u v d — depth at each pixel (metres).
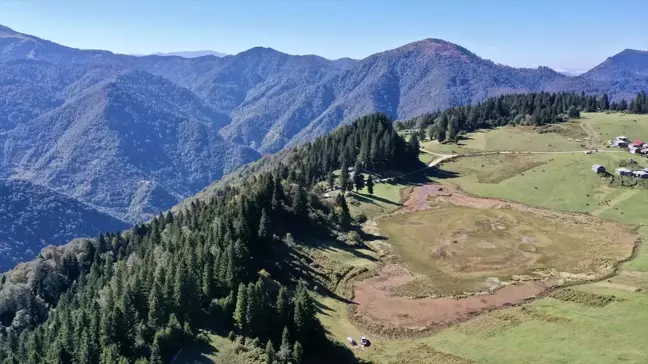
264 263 109.88
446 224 154.75
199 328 85.75
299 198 139.00
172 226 146.38
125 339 84.62
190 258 98.06
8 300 139.25
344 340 91.31
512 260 126.31
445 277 117.56
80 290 136.50
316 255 123.62
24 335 115.75
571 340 82.56
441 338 90.06
